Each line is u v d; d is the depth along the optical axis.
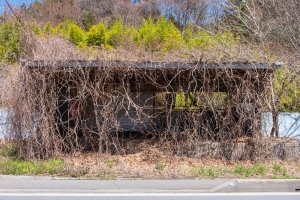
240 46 13.96
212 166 11.25
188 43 18.12
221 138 12.34
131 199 7.96
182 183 9.14
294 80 14.34
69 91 12.30
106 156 12.09
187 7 34.62
